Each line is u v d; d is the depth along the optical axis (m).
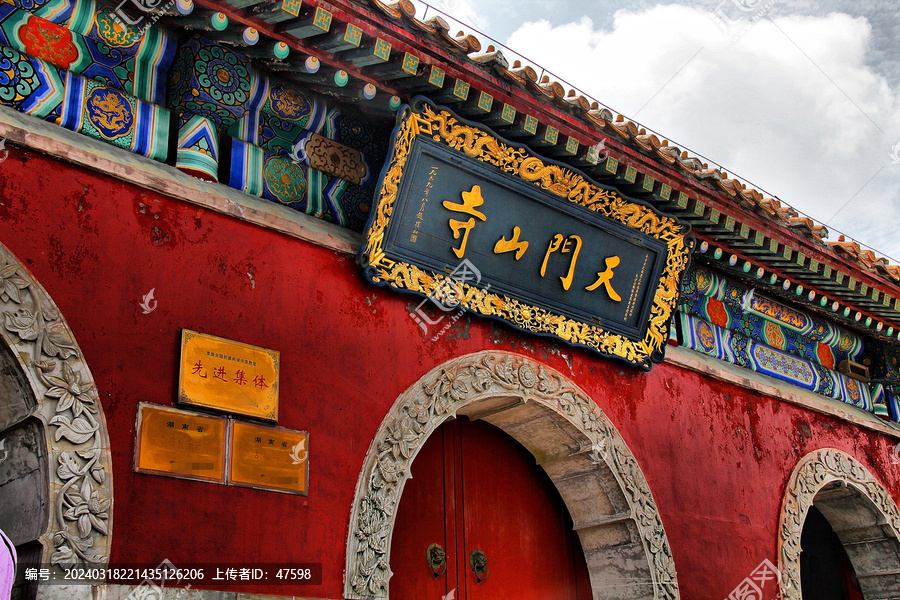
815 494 13.82
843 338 15.91
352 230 10.34
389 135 10.80
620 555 11.58
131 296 8.01
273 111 9.96
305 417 8.88
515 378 10.84
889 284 14.44
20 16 8.42
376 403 9.52
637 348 12.21
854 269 13.86
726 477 12.79
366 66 9.40
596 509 11.74
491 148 10.22
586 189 11.02
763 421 13.71
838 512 14.86
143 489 7.57
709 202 12.02
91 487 7.26
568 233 11.20
